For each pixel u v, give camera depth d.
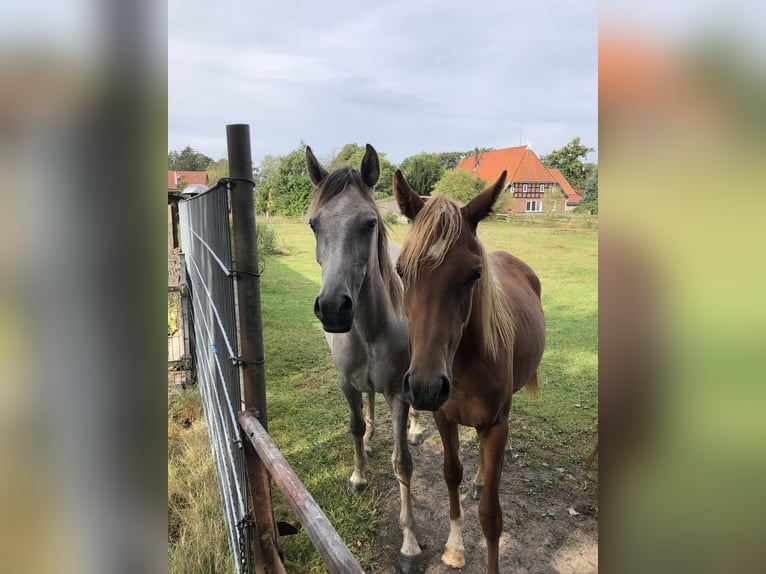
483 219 1.96
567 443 3.50
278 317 7.22
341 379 2.76
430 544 2.54
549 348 5.79
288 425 3.84
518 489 2.95
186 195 6.19
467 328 1.90
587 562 2.40
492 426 2.08
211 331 2.84
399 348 2.52
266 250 13.57
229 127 1.74
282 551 2.30
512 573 2.33
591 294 8.62
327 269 2.18
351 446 3.51
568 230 17.16
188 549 2.21
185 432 3.51
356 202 2.28
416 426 3.61
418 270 1.77
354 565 0.83
